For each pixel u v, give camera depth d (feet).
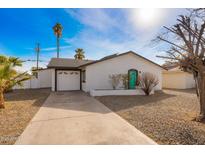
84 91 48.88
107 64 48.21
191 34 16.65
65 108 24.71
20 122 17.17
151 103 29.55
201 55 16.87
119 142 12.15
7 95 40.81
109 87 48.08
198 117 17.75
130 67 50.52
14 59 26.25
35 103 29.14
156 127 15.52
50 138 12.83
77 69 53.78
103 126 15.85
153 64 53.31
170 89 60.39
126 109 24.12
